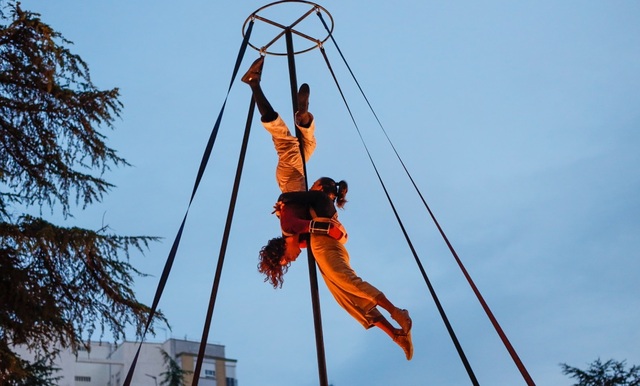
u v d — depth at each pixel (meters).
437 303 5.85
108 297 12.82
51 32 12.90
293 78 7.79
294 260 7.07
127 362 33.88
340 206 7.32
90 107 13.05
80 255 12.58
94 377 33.56
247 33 6.70
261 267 6.93
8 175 13.05
